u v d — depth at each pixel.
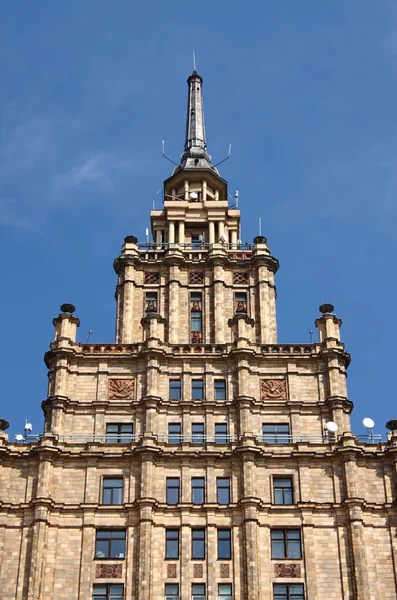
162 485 70.31
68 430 74.06
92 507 68.81
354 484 70.06
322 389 76.56
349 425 75.38
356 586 66.00
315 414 75.31
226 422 74.75
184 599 65.56
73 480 70.44
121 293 85.75
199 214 94.56
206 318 84.00
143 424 74.25
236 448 71.06
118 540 68.06
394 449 71.50
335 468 71.38
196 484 70.50
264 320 83.62
